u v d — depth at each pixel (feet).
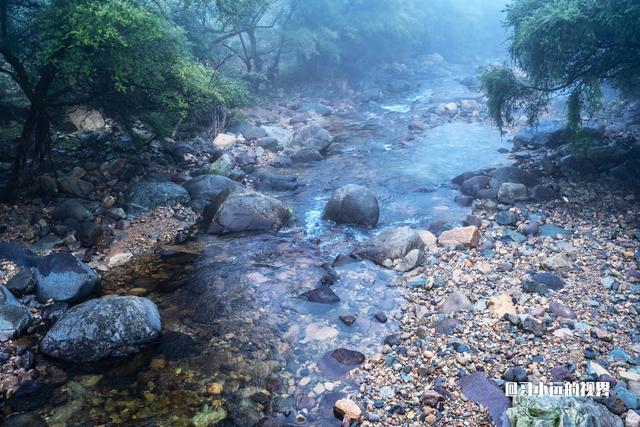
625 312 23.16
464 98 82.23
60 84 36.27
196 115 56.54
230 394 19.63
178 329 24.04
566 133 43.01
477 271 28.17
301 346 22.75
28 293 25.80
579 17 33.32
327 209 37.42
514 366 19.77
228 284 28.14
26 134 34.14
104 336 21.57
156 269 30.04
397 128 66.28
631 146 43.19
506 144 55.72
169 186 39.40
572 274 26.94
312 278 28.73
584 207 36.09
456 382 19.33
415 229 35.06
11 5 32.99
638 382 18.20
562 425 15.62
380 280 28.37
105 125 52.70
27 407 18.85
